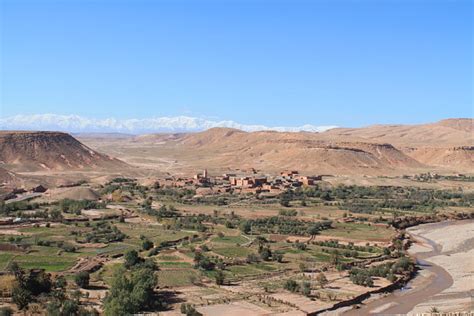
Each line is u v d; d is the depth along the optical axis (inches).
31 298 4566.9
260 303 4884.4
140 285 4690.0
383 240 7824.8
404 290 5551.2
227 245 7047.2
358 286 5526.6
